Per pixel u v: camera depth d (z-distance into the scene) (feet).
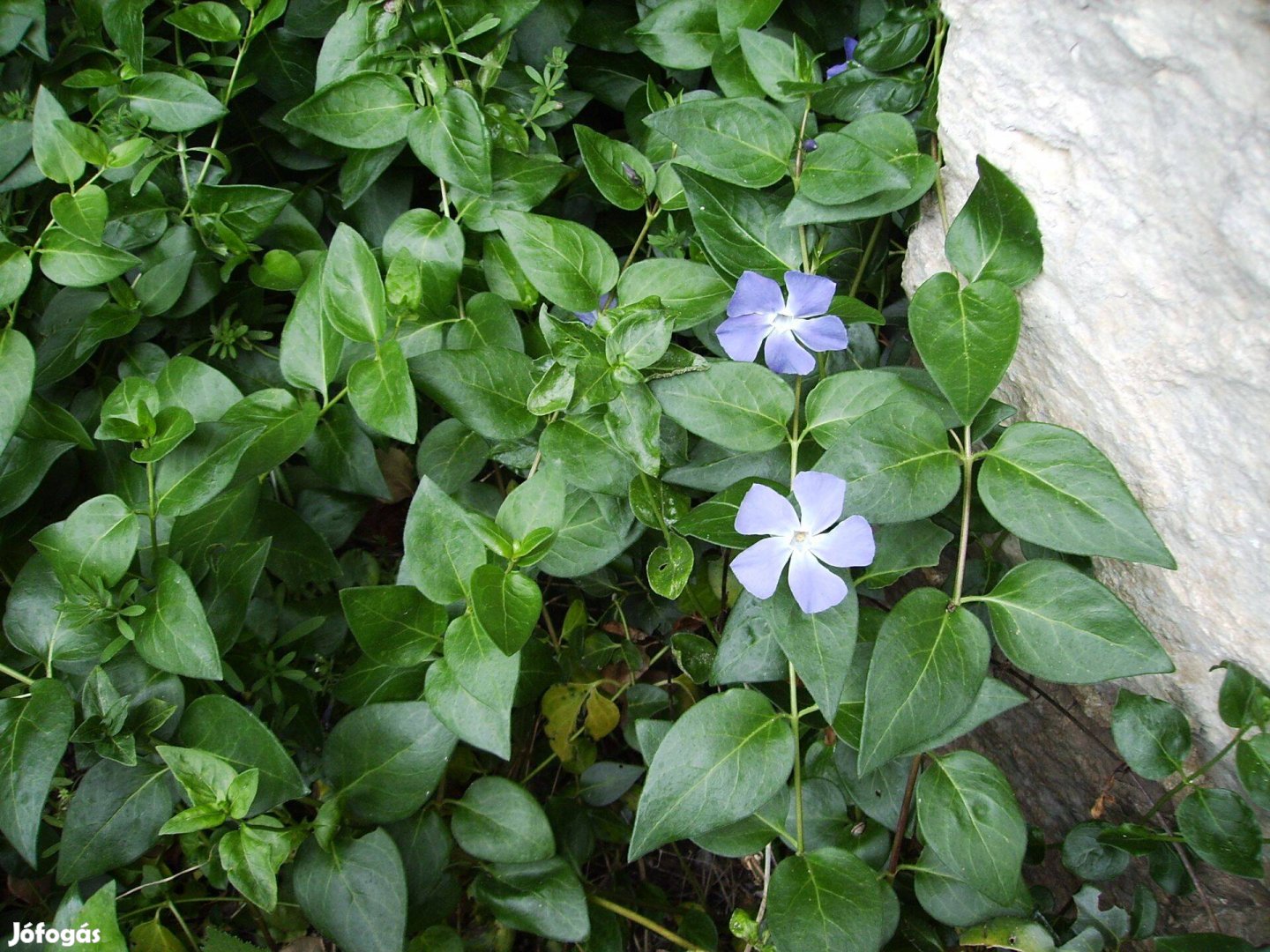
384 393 1.34
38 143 1.46
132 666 1.37
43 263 1.45
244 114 1.74
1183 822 1.30
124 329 1.54
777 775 1.24
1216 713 1.38
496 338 1.48
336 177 1.77
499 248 1.52
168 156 1.59
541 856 1.43
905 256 1.58
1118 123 1.17
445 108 1.50
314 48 1.72
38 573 1.39
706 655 1.58
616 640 1.79
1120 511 1.17
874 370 1.32
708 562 1.63
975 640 1.21
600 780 1.74
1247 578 1.24
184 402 1.44
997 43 1.27
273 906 1.26
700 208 1.43
